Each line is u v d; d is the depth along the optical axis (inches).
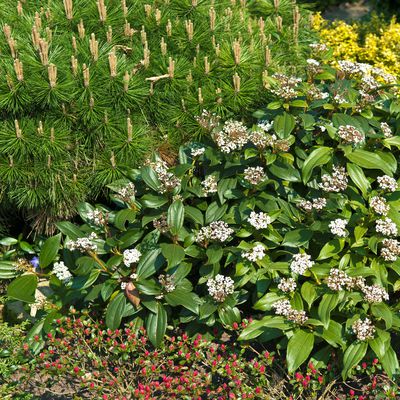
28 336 93.8
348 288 88.3
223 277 90.4
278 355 93.5
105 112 99.0
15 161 98.7
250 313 97.0
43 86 96.9
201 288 96.1
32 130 98.3
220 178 98.0
